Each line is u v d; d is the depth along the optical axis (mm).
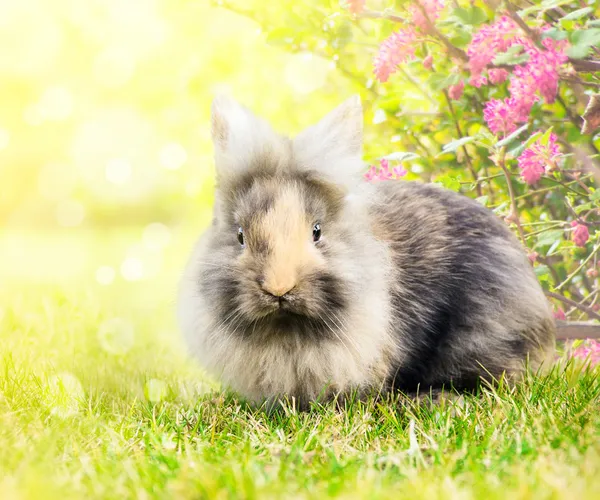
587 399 3502
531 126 4734
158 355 5238
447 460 2736
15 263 12164
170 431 3320
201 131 7734
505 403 3441
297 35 5074
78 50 15250
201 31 7980
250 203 3402
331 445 3062
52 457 2885
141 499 2453
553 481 2447
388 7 4633
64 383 4043
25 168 18859
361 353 3561
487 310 3928
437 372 3996
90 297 6586
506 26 4145
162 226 17078
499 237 4098
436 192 4234
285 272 3223
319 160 3469
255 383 3678
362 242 3586
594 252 4520
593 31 3816
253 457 2865
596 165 4672
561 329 4602
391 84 5273
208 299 3521
